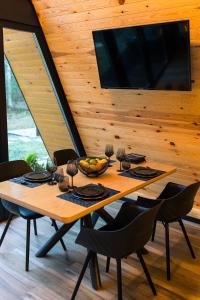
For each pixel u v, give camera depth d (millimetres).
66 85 4004
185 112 3148
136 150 3957
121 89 3412
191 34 2662
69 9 3219
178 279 2676
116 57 3068
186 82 2758
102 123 4023
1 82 3379
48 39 3705
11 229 3521
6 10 3314
